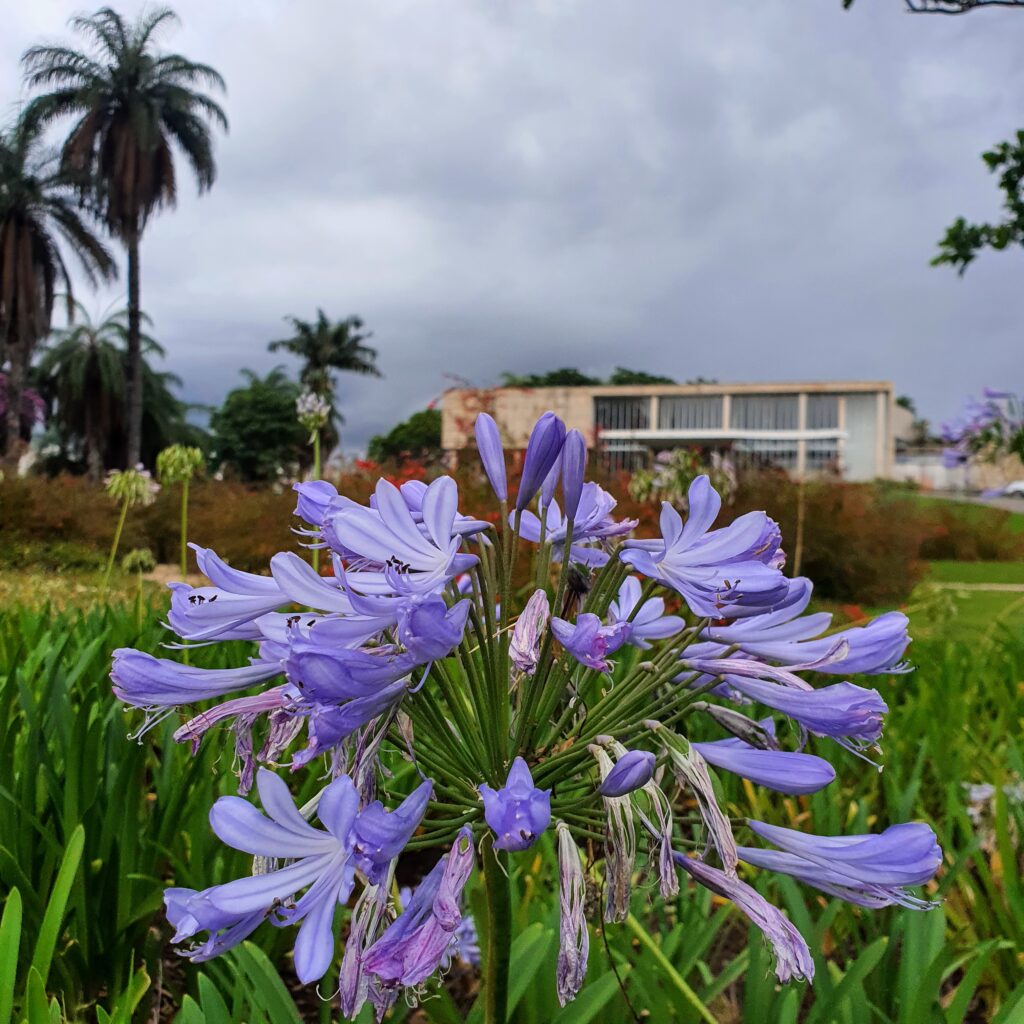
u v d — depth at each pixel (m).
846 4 6.56
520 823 1.02
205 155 39.75
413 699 1.31
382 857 1.06
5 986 1.52
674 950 2.05
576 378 86.75
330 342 63.12
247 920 1.14
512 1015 1.85
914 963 1.92
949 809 2.69
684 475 7.55
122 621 4.31
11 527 16.47
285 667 1.08
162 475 6.21
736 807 3.22
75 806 2.28
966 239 5.64
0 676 3.54
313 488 1.37
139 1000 2.18
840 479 17.56
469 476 11.72
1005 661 4.70
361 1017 1.64
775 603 1.29
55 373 49.12
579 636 1.20
